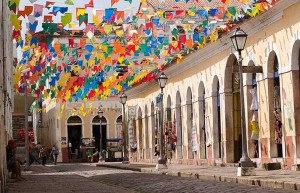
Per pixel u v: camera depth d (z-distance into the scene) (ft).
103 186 56.44
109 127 195.52
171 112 116.06
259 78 71.97
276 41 67.15
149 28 69.82
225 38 80.48
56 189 52.13
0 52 46.03
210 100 91.56
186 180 61.77
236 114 84.48
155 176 73.97
